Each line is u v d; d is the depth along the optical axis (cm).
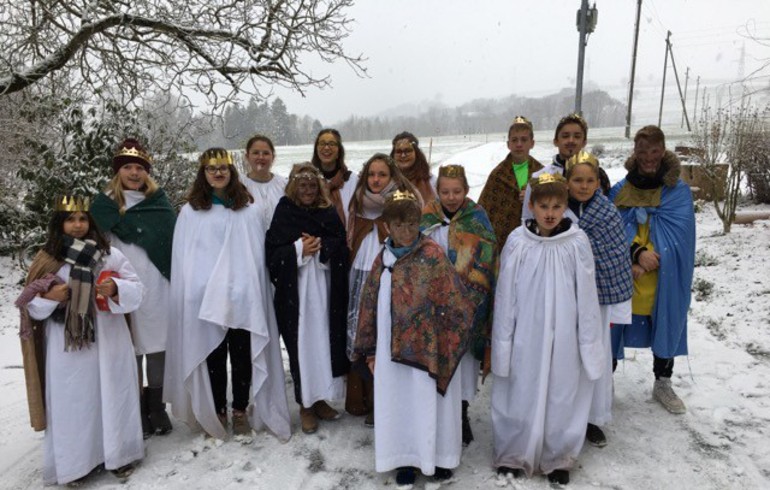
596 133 3691
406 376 318
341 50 722
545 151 2112
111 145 823
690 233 374
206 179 366
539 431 317
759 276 641
